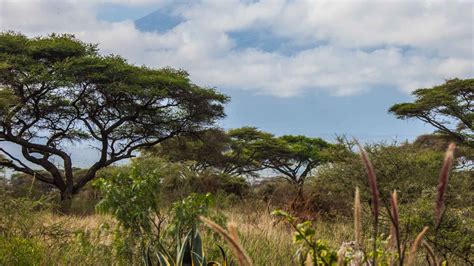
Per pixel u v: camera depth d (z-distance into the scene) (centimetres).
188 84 2906
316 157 4069
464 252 665
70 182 2797
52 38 2875
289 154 4241
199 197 602
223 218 618
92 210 1703
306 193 1267
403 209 713
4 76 2516
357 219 181
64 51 2691
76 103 2864
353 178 1109
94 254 598
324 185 1167
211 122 3183
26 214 628
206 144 3266
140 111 2922
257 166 4419
